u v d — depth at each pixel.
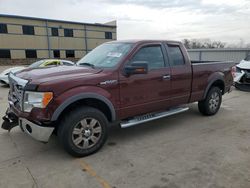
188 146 3.76
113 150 3.64
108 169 3.06
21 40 32.88
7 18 31.28
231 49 16.94
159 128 4.66
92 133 3.44
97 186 2.69
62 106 3.05
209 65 5.12
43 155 3.48
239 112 5.81
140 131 4.50
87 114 3.32
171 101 4.45
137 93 3.87
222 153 3.48
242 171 2.95
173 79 4.36
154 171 2.99
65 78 3.17
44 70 3.64
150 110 4.18
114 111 3.62
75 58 38.53
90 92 3.27
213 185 2.66
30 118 3.11
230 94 8.27
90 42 39.75
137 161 3.27
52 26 35.28
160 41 4.30
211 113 5.45
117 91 3.60
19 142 3.95
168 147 3.73
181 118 5.32
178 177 2.84
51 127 3.14
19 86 3.29
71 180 2.82
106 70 3.59
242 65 8.95
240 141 3.94
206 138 4.09
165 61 4.29
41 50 34.84
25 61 33.62
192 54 19.64
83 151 3.37
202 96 5.07
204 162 3.20
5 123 3.93
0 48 31.38
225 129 4.56
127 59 3.74
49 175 2.93
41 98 2.98
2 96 8.18
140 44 3.96
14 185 2.72
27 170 3.05
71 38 37.56
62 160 3.32
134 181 2.78
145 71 3.50
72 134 3.24
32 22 33.34
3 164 3.21
